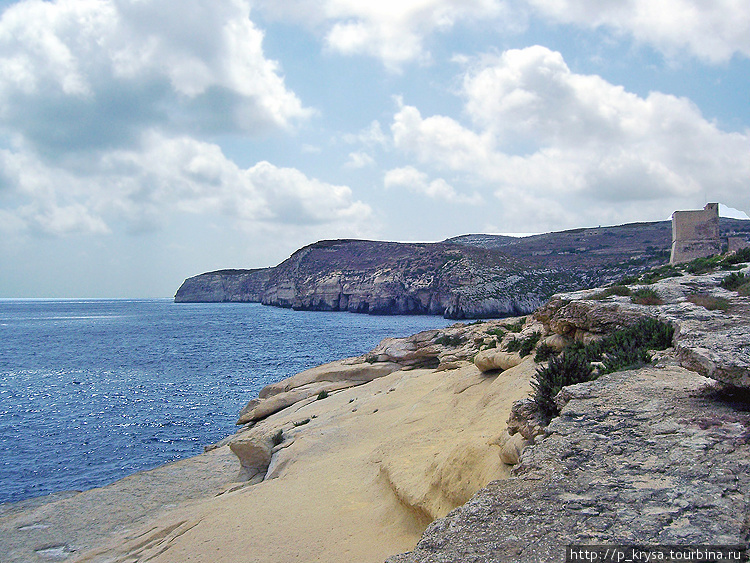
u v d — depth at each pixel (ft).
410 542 35.42
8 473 87.81
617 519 15.06
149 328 418.92
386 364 136.77
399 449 51.75
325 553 36.73
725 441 20.24
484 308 483.92
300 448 69.21
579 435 22.13
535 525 15.01
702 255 143.33
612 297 62.23
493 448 34.99
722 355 28.50
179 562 39.58
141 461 94.73
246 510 48.73
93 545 55.67
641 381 29.91
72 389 162.20
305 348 270.05
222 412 132.05
